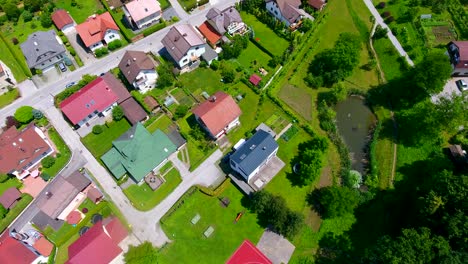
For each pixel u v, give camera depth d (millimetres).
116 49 108750
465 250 62562
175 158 87500
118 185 83438
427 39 104875
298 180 83375
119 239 76000
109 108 93812
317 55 104562
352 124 93438
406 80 94688
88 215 78875
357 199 77688
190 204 80688
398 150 87188
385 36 107312
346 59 94625
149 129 92188
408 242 63594
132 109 93312
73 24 113750
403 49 104812
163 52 107312
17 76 103625
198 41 99250
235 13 107438
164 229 77750
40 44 101375
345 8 116688
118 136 91500
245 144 83125
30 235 77250
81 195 82312
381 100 96125
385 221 77688
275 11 112375
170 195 82250
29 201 82938
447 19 110438
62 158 88438
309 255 74438
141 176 82312
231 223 78312
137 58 96062
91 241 70125
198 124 90875
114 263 73125
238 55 104812
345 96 94938
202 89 98688
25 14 115062
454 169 80750
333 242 75688
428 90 89625
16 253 72188
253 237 76562
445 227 65375
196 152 88188
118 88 95688
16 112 91875
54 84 101688
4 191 83625
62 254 75625
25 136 85875
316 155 80438
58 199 78812
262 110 94625
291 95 97750
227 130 90500
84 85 97750
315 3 113688
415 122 87688
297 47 106000
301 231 76812
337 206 74562
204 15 115625
